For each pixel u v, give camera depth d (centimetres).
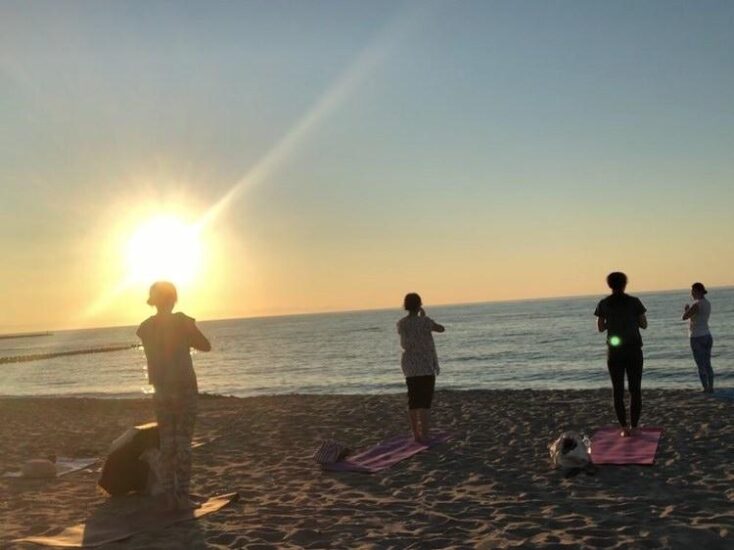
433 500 708
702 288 1363
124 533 623
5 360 8375
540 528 591
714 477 733
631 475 759
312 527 627
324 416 1339
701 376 1362
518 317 12862
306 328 15138
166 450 684
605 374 3400
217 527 634
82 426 1459
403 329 1005
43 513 718
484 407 1348
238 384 3806
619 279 932
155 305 682
